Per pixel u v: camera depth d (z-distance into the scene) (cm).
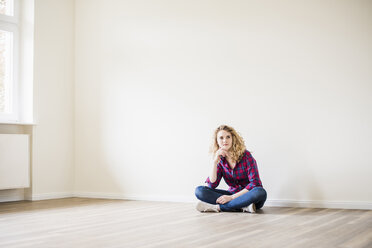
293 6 376
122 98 453
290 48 376
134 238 227
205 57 411
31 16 442
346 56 356
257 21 389
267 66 384
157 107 433
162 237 229
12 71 442
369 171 345
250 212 329
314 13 368
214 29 408
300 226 262
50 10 459
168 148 425
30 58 441
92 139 468
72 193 475
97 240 222
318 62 365
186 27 422
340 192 353
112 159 455
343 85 356
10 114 436
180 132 420
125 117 450
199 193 337
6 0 444
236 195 331
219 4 407
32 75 439
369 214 315
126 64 453
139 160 439
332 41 362
